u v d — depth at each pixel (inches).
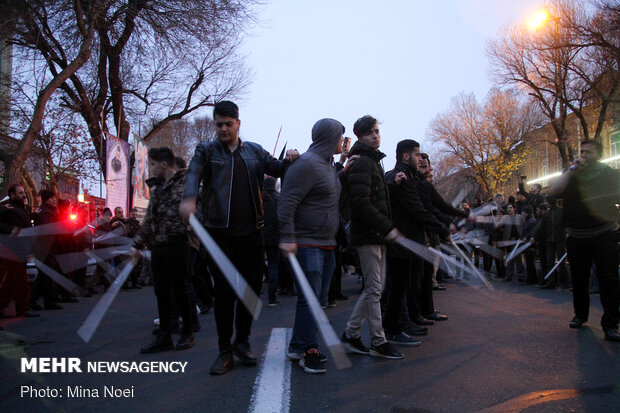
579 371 125.3
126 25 600.1
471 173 1384.1
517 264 376.8
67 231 273.3
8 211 226.1
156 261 154.3
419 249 144.7
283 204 128.9
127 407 104.1
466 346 153.6
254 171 138.3
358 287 359.9
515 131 1317.7
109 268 336.2
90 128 603.2
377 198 141.8
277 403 104.9
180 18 593.0
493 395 108.3
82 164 533.6
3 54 534.3
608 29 684.7
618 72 754.2
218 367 127.4
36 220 263.6
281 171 140.1
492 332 174.1
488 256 404.5
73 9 482.3
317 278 132.6
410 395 109.3
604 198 169.0
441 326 187.5
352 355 146.3
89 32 463.5
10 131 519.8
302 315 130.3
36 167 537.3
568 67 848.9
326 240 134.7
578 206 175.3
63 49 565.3
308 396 109.6
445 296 281.7
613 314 162.1
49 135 507.5
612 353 143.3
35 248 243.4
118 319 215.3
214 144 137.2
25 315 226.1
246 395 110.7
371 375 125.1
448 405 102.8
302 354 133.3
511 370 126.9
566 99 890.7
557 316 206.7
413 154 162.2
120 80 685.9
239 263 136.9
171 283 156.9
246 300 88.1
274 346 159.2
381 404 104.0
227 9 595.8
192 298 180.4
